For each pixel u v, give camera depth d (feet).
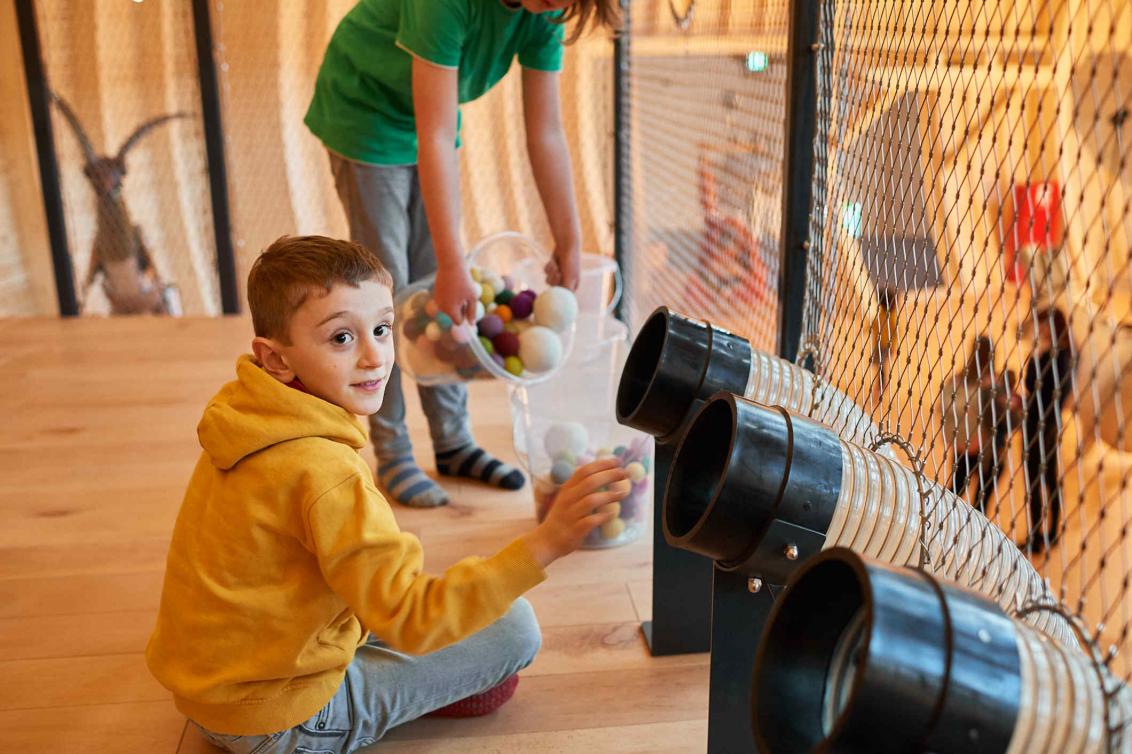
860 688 1.78
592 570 5.36
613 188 9.41
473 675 4.00
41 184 9.75
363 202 5.82
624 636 4.75
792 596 2.10
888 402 3.73
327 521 3.22
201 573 3.39
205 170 9.92
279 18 9.52
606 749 3.96
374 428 6.21
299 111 9.80
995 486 3.14
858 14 3.82
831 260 4.01
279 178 9.97
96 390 8.10
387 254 5.92
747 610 3.21
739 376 3.67
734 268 5.91
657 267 8.16
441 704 4.02
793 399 3.66
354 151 5.70
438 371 5.84
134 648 4.67
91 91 9.62
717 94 6.15
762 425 2.79
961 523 2.82
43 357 8.91
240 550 3.32
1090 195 3.65
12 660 4.58
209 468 3.52
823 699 2.12
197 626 3.41
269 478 3.28
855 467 2.78
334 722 3.73
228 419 3.34
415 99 5.24
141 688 4.38
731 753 3.34
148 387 8.15
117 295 10.24
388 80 5.52
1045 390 3.73
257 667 3.40
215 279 10.28
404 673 3.89
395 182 5.83
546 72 5.85
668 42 7.40
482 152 10.01
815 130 4.16
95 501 6.17
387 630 3.19
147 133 9.78
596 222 9.96
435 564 5.38
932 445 3.11
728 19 5.84
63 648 4.67
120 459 6.79
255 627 3.38
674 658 4.58
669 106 7.43
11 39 9.43
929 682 1.80
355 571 3.22
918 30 3.67
